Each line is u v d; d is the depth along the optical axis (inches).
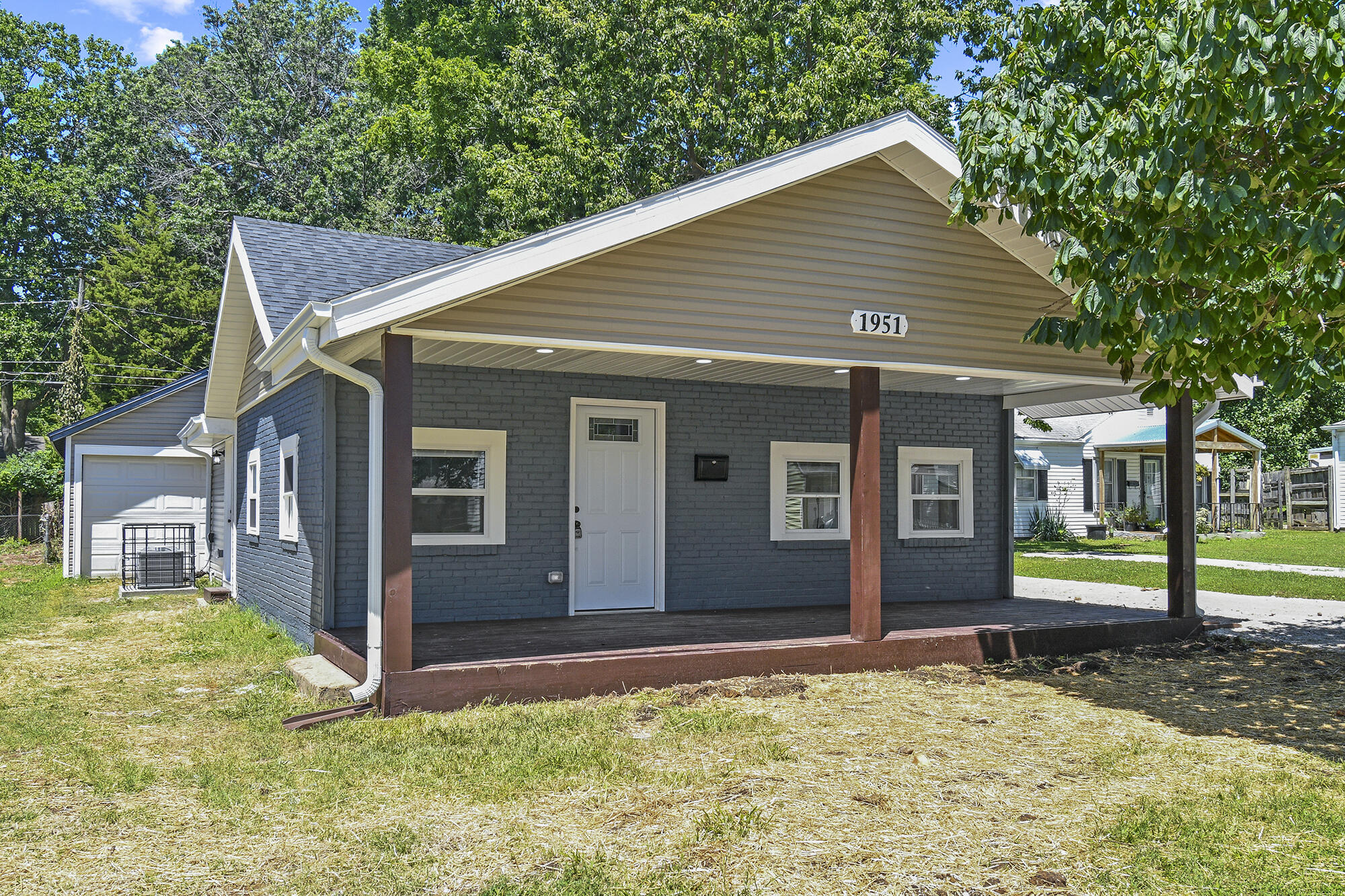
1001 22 300.8
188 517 728.3
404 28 1321.4
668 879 158.7
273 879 159.6
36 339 1583.4
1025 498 1186.6
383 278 424.2
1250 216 216.5
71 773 217.9
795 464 460.4
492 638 339.0
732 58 934.4
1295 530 1343.5
